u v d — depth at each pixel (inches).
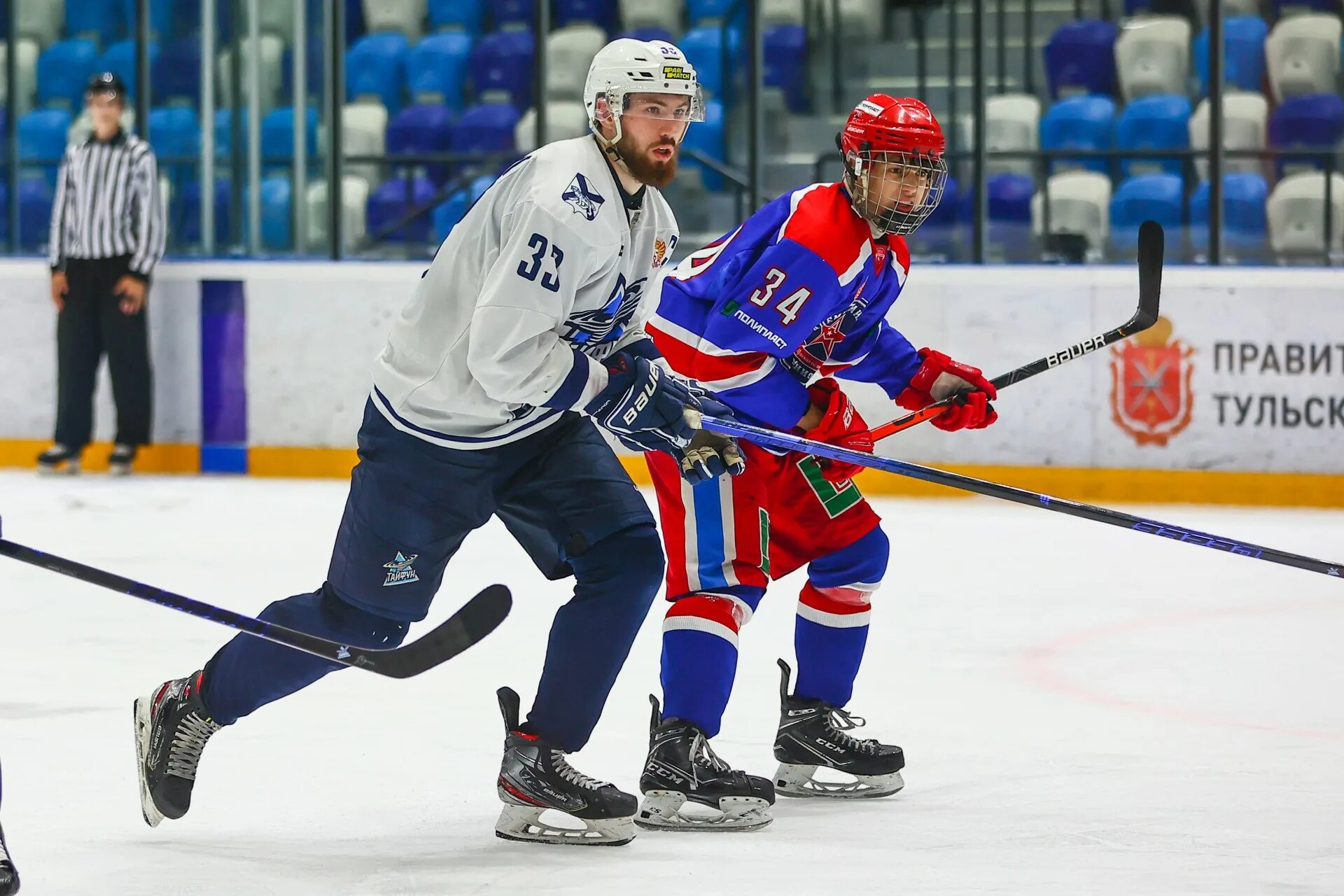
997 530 1011.3
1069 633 690.2
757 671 610.9
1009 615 730.2
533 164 369.4
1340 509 1122.7
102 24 1432.1
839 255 407.8
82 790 439.8
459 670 606.2
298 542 930.1
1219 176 1174.3
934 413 473.7
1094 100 1325.0
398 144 1424.7
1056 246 1245.1
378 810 422.9
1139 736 511.5
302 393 1262.3
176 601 349.7
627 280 386.9
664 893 350.9
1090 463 1154.0
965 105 1353.3
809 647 444.5
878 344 469.4
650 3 1421.0
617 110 368.8
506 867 371.6
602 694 390.9
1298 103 1268.5
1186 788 446.9
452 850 386.3
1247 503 1135.6
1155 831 402.9
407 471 381.7
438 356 376.2
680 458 388.2
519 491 395.2
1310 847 388.2
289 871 368.2
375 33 1450.5
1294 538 974.4
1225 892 353.4
